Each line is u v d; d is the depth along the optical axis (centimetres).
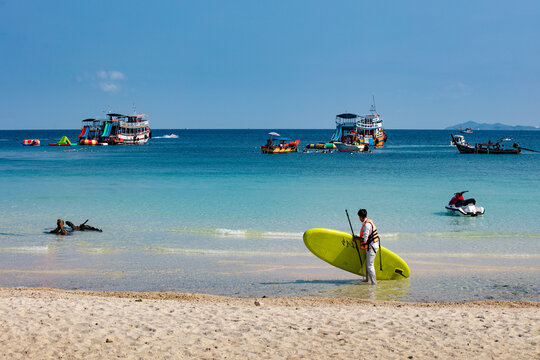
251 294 1000
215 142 14125
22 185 2961
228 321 755
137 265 1226
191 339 671
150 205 2172
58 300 873
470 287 1038
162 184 3041
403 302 908
